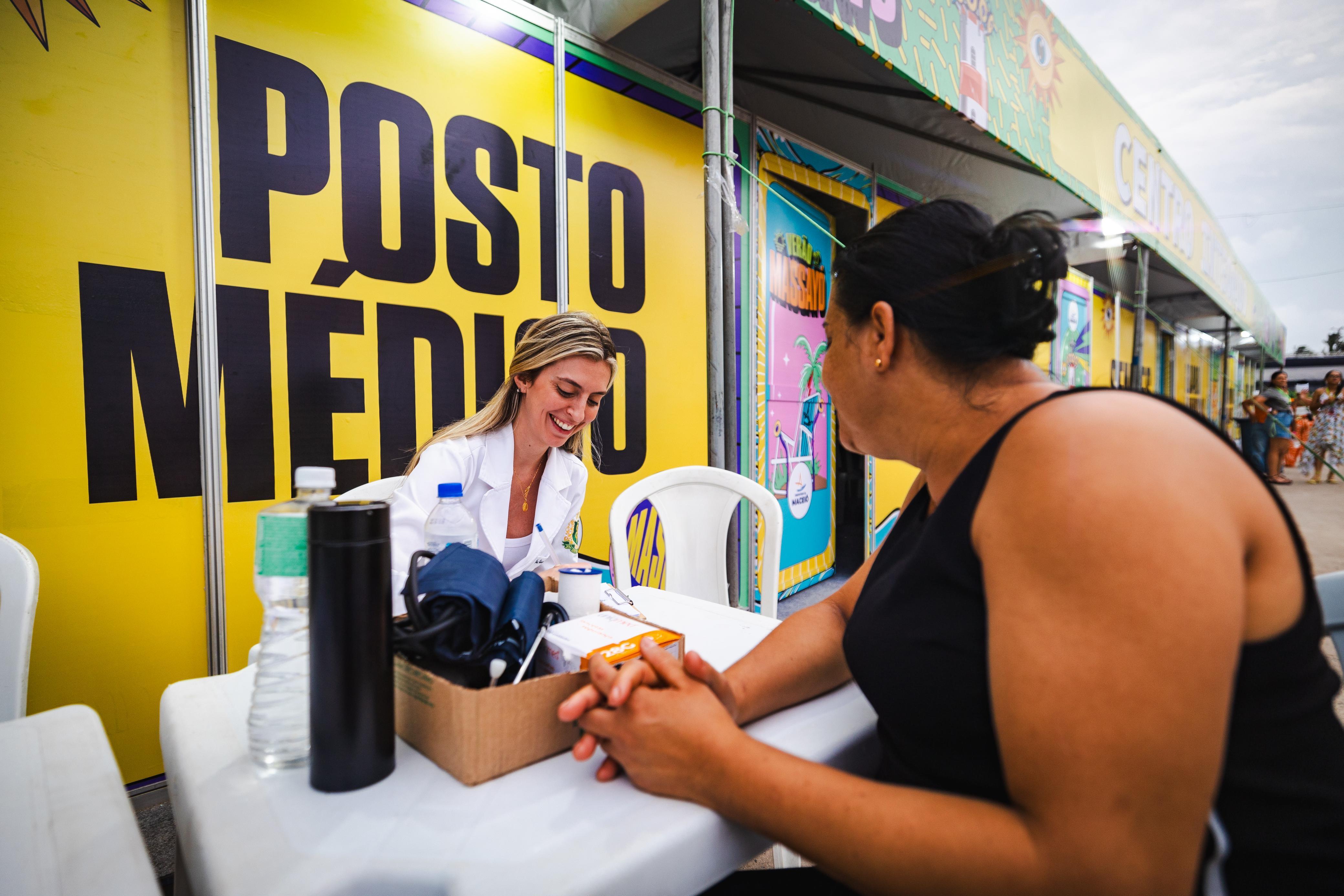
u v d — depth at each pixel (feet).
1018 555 1.67
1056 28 6.12
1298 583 1.71
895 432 2.51
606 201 8.92
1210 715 1.42
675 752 2.02
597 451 8.96
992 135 7.29
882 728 2.42
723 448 7.77
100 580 5.46
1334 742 1.81
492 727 2.14
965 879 1.57
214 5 5.83
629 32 8.99
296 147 6.32
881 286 2.35
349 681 2.03
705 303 10.34
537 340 5.14
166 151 5.68
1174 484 1.53
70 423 5.32
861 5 6.60
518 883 1.65
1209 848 1.75
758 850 2.10
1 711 3.21
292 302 6.35
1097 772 1.44
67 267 5.27
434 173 7.24
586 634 2.67
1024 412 1.95
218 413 5.94
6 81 5.01
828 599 3.33
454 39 7.32
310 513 2.02
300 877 1.67
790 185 11.87
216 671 5.94
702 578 6.78
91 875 1.69
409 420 7.15
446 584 2.47
